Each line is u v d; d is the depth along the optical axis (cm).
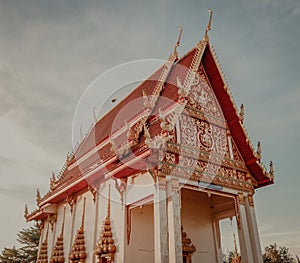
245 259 1210
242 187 1357
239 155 1441
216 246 1549
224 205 1577
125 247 1130
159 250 941
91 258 1293
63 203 1750
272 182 1434
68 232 1572
